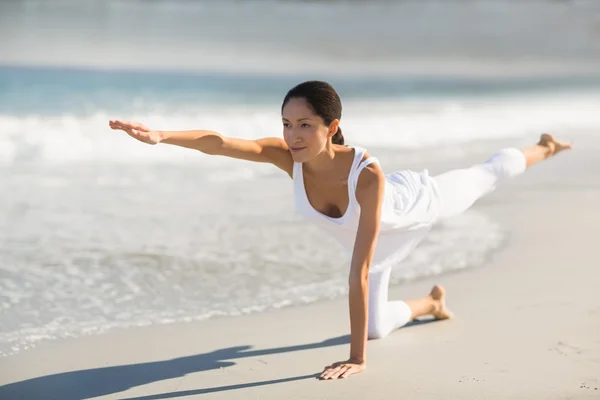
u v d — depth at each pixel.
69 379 5.16
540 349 5.55
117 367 5.38
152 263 7.87
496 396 4.75
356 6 44.66
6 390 4.97
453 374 5.12
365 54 34.19
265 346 5.79
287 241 8.70
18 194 10.48
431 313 6.25
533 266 7.73
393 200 5.57
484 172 6.54
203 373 5.26
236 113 17.42
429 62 32.97
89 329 6.15
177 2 41.41
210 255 8.16
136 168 12.30
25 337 5.94
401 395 4.79
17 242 8.41
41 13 36.78
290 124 4.95
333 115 4.96
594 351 5.49
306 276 7.57
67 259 7.92
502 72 30.52
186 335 6.03
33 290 7.04
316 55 33.16
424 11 44.88
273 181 11.77
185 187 11.19
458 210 6.18
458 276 7.46
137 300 6.86
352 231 5.45
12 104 17.22
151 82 22.39
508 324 6.12
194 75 24.77
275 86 23.05
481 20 43.69
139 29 35.59
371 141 14.82
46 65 24.83
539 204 10.27
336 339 5.94
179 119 16.42
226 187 11.28
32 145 13.30
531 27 42.47
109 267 7.72
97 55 28.81
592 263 7.81
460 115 18.09
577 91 23.61
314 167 5.23
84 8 38.47
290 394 4.86
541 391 4.81
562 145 7.12
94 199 10.35
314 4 43.94
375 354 5.53
